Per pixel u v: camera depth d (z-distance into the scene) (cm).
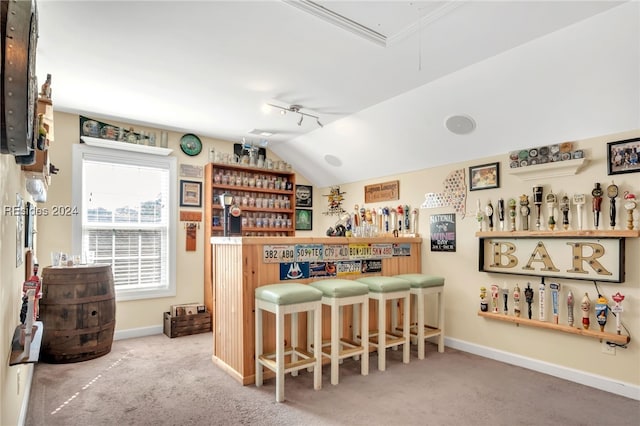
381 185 479
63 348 323
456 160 384
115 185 421
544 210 315
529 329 322
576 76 257
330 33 237
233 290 302
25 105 111
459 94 313
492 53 263
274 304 262
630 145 268
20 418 213
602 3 207
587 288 289
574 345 294
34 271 232
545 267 311
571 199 298
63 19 220
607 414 237
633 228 263
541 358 313
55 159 383
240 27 230
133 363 328
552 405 250
